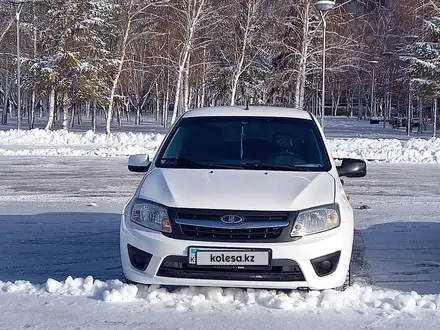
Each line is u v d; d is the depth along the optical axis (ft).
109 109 128.16
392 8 170.81
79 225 32.27
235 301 17.40
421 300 17.48
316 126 22.49
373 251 26.55
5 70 172.55
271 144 21.29
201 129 22.06
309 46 115.14
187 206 17.04
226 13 123.95
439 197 43.21
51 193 43.88
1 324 15.94
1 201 40.22
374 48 171.53
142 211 17.74
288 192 17.71
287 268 16.69
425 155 71.92
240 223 16.66
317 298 17.39
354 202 40.70
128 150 74.28
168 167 20.31
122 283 18.54
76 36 124.47
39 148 79.30
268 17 121.90
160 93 222.69
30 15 136.56
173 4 120.37
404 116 221.46
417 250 26.76
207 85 143.74
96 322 16.07
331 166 20.58
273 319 16.20
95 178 52.13
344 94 297.12
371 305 17.35
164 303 17.29
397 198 42.63
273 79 121.80
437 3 120.88
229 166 20.17
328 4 84.84
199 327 15.71
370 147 82.28
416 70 118.62
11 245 27.45
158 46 132.98
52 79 123.54
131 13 121.70
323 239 16.94
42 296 18.07
